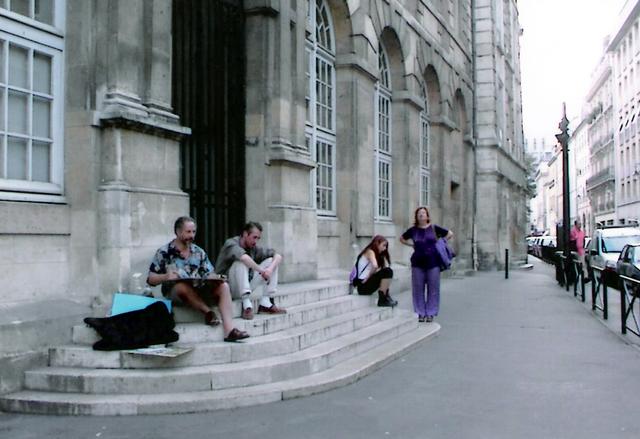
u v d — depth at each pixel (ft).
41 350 21.17
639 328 33.76
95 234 23.57
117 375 20.03
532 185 265.34
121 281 23.36
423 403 21.01
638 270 58.95
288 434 17.57
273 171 35.68
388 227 56.65
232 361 21.93
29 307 21.66
